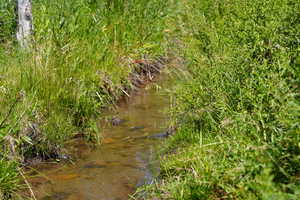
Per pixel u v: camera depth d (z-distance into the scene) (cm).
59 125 373
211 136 321
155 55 564
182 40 581
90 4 554
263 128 265
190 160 299
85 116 411
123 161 355
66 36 473
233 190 233
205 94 364
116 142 387
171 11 642
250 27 384
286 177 225
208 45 464
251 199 222
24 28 465
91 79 450
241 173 232
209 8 602
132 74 521
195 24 592
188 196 263
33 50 413
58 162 354
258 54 351
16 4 520
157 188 293
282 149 234
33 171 340
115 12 562
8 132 326
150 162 349
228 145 263
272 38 354
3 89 362
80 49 464
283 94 273
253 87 304
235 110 316
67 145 379
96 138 389
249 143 251
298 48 302
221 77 351
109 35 533
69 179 332
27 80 384
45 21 484
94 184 326
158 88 505
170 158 330
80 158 361
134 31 559
